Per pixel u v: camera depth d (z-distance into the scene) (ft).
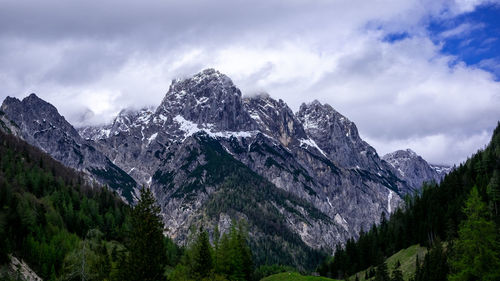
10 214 462.60
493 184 369.71
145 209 186.60
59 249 439.63
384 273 387.34
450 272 303.07
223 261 384.06
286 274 444.55
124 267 182.80
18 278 367.86
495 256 228.02
